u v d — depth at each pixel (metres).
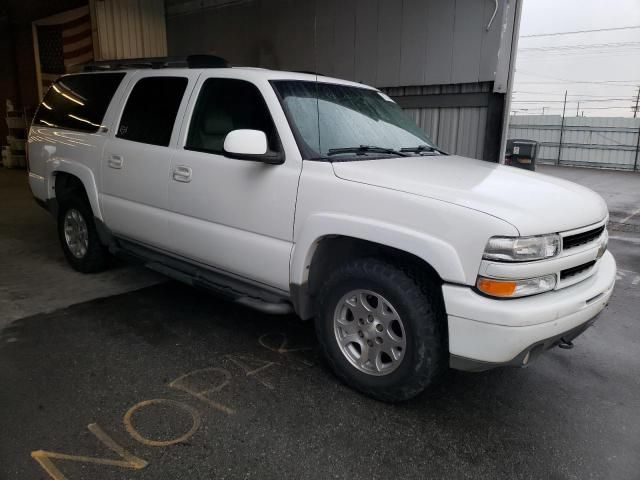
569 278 2.71
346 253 3.18
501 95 6.71
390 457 2.50
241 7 9.38
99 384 3.03
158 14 10.81
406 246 2.62
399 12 7.35
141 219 4.05
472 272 2.47
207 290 3.64
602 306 2.88
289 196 3.07
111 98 4.43
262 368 3.29
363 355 2.95
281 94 3.32
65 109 4.96
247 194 3.27
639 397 3.14
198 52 10.45
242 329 3.87
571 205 2.80
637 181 19.20
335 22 8.12
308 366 3.34
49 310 4.10
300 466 2.41
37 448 2.45
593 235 2.87
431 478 2.37
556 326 2.52
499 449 2.59
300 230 3.03
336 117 3.49
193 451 2.47
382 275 2.76
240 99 3.46
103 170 4.34
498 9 6.42
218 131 3.54
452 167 3.27
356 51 7.96
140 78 4.22
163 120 3.92
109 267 5.11
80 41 11.70
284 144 3.14
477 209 2.49
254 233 3.29
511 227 2.40
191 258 3.80
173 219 3.78
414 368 2.72
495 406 2.98
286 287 3.20
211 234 3.52
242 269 3.41
